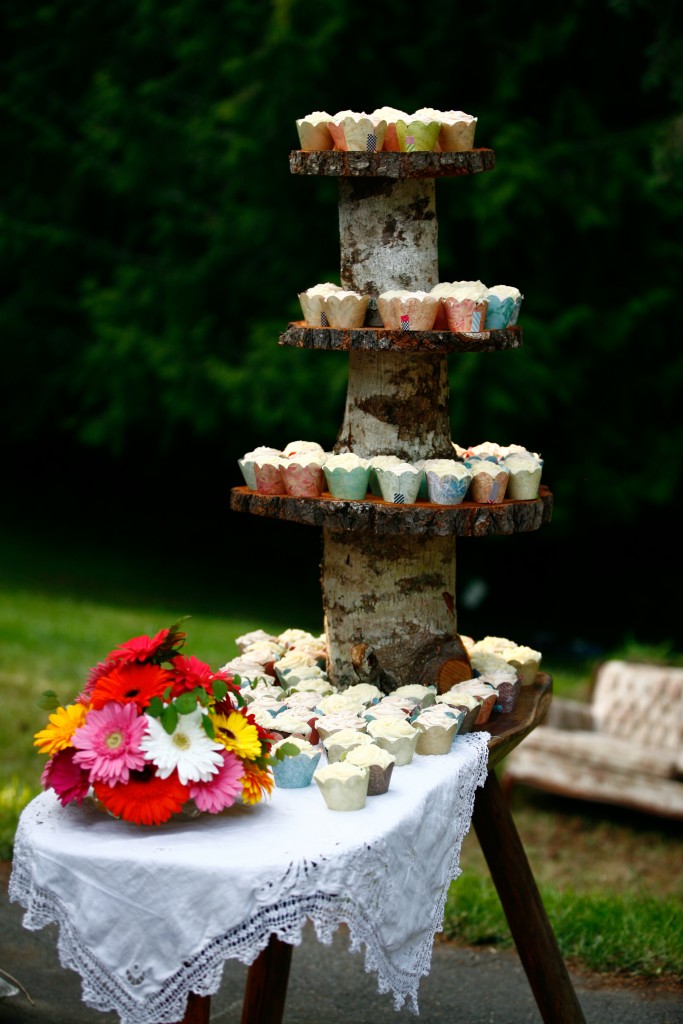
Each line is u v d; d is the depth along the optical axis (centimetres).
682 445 1058
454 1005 393
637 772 571
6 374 1298
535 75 1030
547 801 632
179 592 1160
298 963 418
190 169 1152
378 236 326
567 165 959
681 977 414
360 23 1028
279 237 1096
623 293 1028
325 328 313
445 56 1025
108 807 239
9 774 546
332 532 335
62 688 677
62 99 1273
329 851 235
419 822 262
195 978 229
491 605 1218
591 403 1055
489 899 461
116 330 1127
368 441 332
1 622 878
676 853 566
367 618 331
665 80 998
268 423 1053
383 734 282
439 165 311
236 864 229
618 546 1296
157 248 1263
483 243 961
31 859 240
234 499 321
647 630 1146
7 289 1366
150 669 250
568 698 775
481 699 321
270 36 1000
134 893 231
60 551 1304
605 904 467
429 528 302
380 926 244
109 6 1221
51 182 1254
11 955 405
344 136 314
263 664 348
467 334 307
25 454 1628
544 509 322
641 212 998
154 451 1461
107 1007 233
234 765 247
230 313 1129
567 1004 341
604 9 994
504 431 1018
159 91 1125
